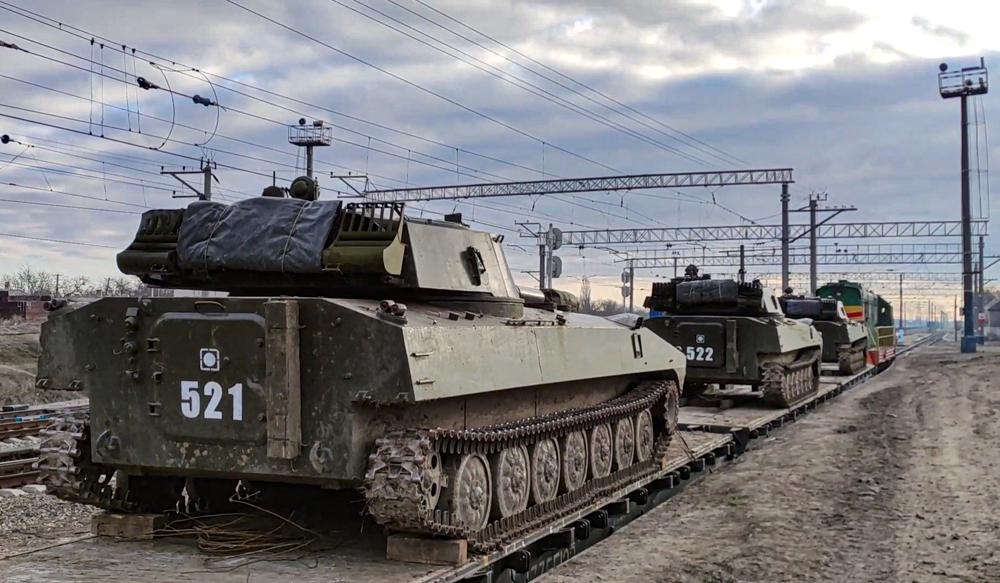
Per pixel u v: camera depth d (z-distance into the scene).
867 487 15.51
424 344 8.59
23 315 49.59
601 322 13.77
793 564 10.88
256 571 8.58
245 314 8.64
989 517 13.23
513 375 10.12
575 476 11.96
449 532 8.80
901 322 137.88
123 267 10.58
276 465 8.67
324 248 9.78
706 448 17.00
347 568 8.66
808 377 27.48
